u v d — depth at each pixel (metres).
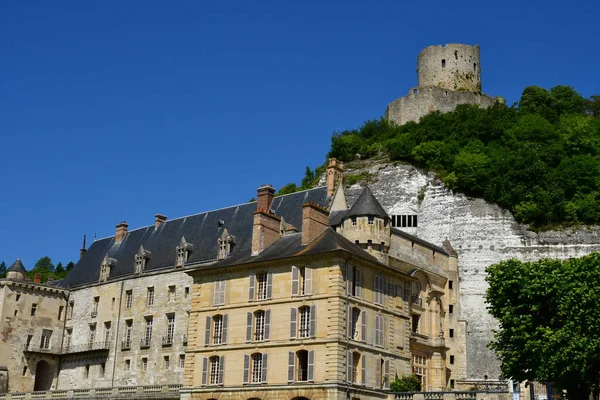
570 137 91.50
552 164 88.38
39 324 80.62
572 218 80.69
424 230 85.44
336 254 51.88
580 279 49.09
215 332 56.56
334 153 101.94
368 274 55.25
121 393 63.91
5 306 78.69
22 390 77.88
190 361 57.00
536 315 50.09
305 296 52.44
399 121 107.56
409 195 89.06
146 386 62.62
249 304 55.03
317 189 72.50
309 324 51.81
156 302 73.44
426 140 95.06
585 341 45.88
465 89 108.12
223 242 70.25
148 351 72.00
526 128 93.12
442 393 50.56
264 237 59.94
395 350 56.66
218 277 57.56
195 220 79.00
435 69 109.81
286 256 53.97
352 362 51.38
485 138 94.19
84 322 80.25
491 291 51.81
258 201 72.12
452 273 74.31
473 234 82.19
